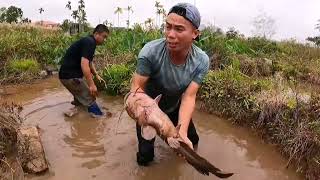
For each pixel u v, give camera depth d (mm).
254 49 12938
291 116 5387
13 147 4734
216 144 5348
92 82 6211
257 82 6680
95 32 6363
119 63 9000
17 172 4289
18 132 4789
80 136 5512
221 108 6469
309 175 4438
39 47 10719
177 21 3660
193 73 4121
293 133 5027
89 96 6297
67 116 6211
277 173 4602
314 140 4629
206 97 6785
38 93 7621
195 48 4141
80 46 6246
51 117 6184
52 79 9016
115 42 11133
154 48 4047
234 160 4883
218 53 9773
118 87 7512
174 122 4715
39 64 9898
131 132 5668
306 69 9961
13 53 10047
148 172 4516
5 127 4750
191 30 3709
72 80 6250
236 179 4414
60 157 4820
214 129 5898
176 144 3178
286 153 4957
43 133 5547
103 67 8922
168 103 4461
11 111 5438
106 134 5594
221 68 9328
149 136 3266
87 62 6145
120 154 4957
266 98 5879
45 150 5000
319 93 5949
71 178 4328
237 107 6230
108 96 7500
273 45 13398
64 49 10711
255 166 4746
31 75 8938
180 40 3717
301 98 5844
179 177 4426
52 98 7223
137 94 3436
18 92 7684
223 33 13289
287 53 13039
